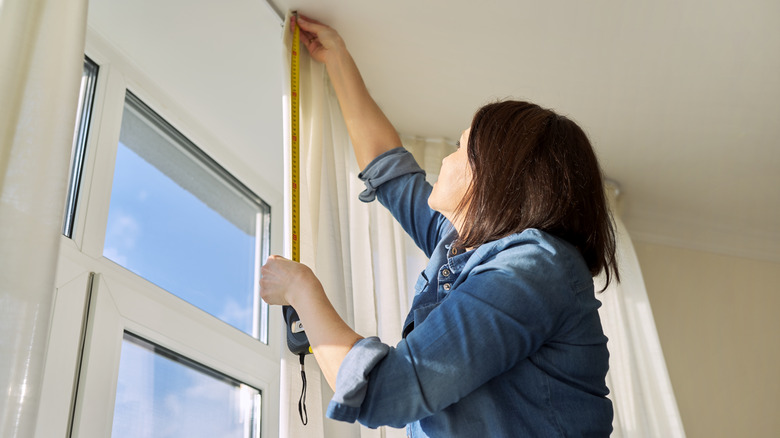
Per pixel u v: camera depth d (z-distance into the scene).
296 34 2.25
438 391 1.12
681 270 3.58
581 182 1.34
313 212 2.08
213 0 2.13
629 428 2.73
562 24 2.48
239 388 2.27
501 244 1.26
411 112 2.82
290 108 2.07
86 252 1.79
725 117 2.93
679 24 2.51
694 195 3.38
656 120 2.95
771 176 3.24
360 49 2.51
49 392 1.57
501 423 1.16
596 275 1.35
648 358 2.95
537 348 1.19
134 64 2.23
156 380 1.92
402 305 2.37
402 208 1.82
